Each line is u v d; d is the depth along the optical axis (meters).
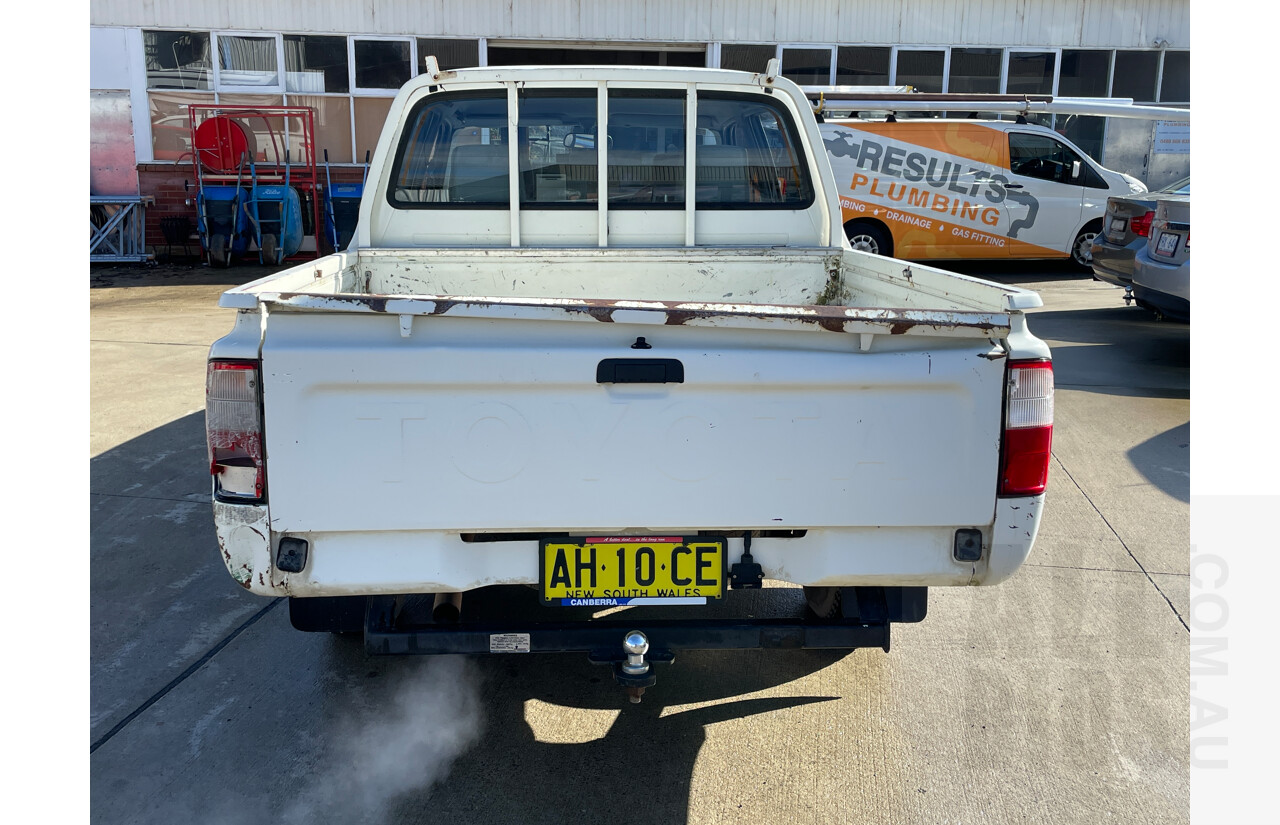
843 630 2.38
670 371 2.11
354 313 2.06
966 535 2.27
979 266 12.32
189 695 2.92
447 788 2.50
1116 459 5.06
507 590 3.50
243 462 2.10
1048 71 13.71
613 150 3.62
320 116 13.12
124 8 12.48
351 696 2.94
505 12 12.88
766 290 3.67
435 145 3.59
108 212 12.95
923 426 2.19
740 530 2.30
